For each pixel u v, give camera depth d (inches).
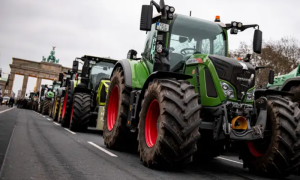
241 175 161.5
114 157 183.3
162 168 154.3
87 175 129.2
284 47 789.2
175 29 192.2
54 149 196.4
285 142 151.1
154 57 182.5
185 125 138.6
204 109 161.9
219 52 198.2
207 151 202.4
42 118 593.0
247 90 161.9
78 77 445.1
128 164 162.2
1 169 128.3
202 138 185.9
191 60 175.6
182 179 134.3
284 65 741.9
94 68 390.0
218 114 155.6
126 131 203.8
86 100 351.3
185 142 138.5
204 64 166.9
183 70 180.9
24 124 378.6
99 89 346.6
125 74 205.2
